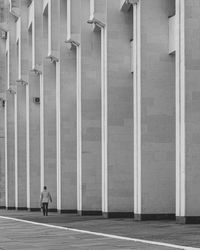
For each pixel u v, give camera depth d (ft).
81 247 56.24
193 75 81.76
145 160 96.63
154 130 96.89
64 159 141.69
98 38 126.62
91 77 125.80
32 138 174.40
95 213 124.67
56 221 104.27
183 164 81.92
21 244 61.52
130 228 78.43
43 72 157.99
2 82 218.18
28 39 183.01
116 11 111.86
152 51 97.30
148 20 97.30
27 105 178.40
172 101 97.25
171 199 96.68
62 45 143.13
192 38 81.82
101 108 125.08
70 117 142.51
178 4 83.51
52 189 156.46
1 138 223.92
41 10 166.09
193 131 81.66
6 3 208.33
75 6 128.16
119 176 110.83
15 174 198.18
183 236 63.62
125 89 111.34
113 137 110.93
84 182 124.47
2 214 148.56
